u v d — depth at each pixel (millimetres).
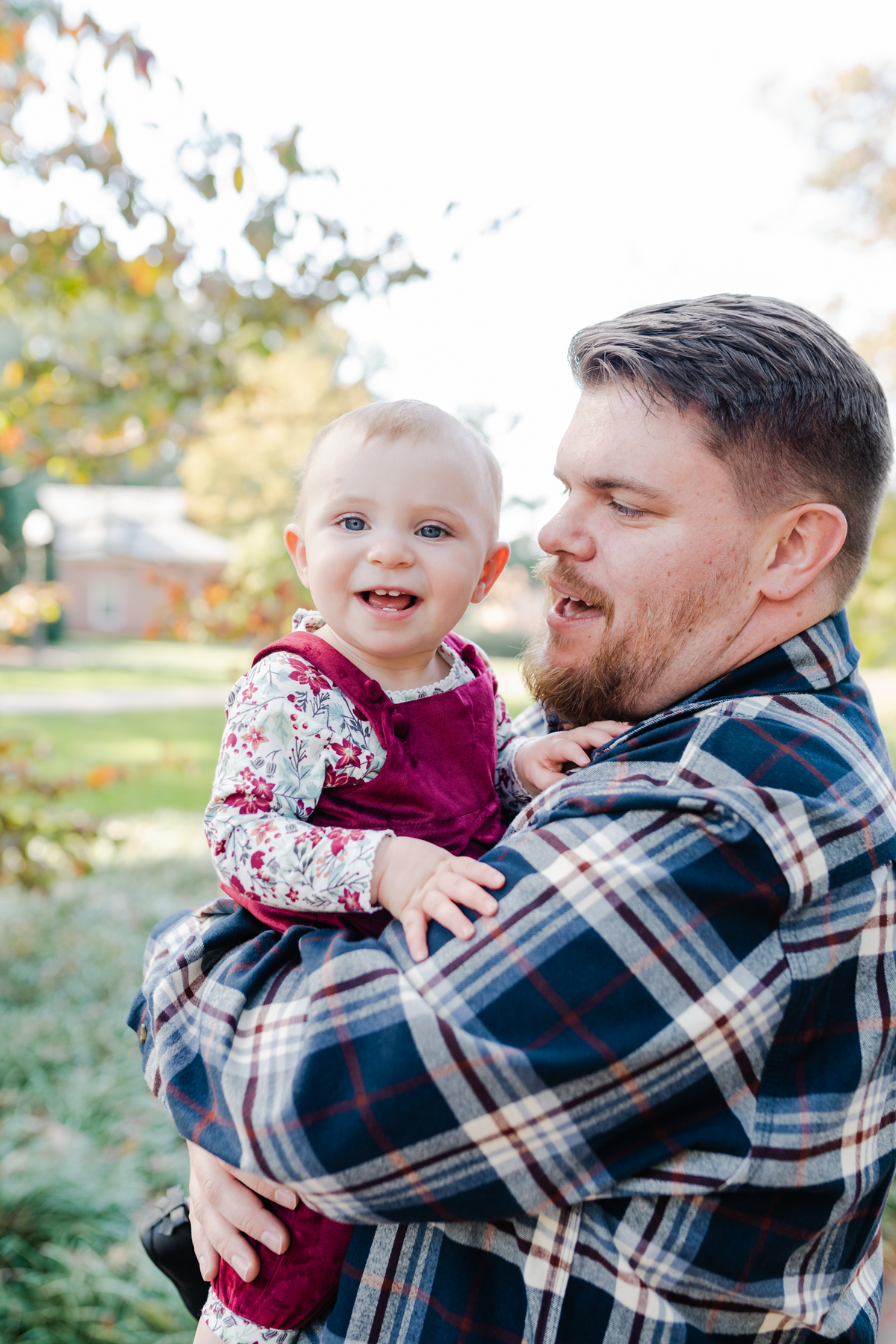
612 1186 889
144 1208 3316
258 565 4418
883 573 6121
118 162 3346
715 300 1106
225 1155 959
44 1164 3486
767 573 1072
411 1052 872
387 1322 965
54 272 3719
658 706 1149
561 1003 874
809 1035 915
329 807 1167
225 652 31672
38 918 6227
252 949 1115
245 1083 971
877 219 6449
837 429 1039
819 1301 926
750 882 891
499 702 1562
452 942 937
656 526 1078
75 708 17406
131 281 3801
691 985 875
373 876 1034
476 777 1273
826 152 6633
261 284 3633
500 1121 858
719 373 1030
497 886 956
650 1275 879
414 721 1233
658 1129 889
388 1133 869
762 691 1051
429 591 1217
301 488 1336
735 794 912
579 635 1165
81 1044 4602
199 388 4117
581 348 1171
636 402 1067
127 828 8445
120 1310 2904
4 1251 3062
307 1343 1047
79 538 34750
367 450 1223
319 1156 888
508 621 17609
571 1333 885
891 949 957
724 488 1049
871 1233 1025
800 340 1040
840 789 962
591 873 919
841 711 1065
